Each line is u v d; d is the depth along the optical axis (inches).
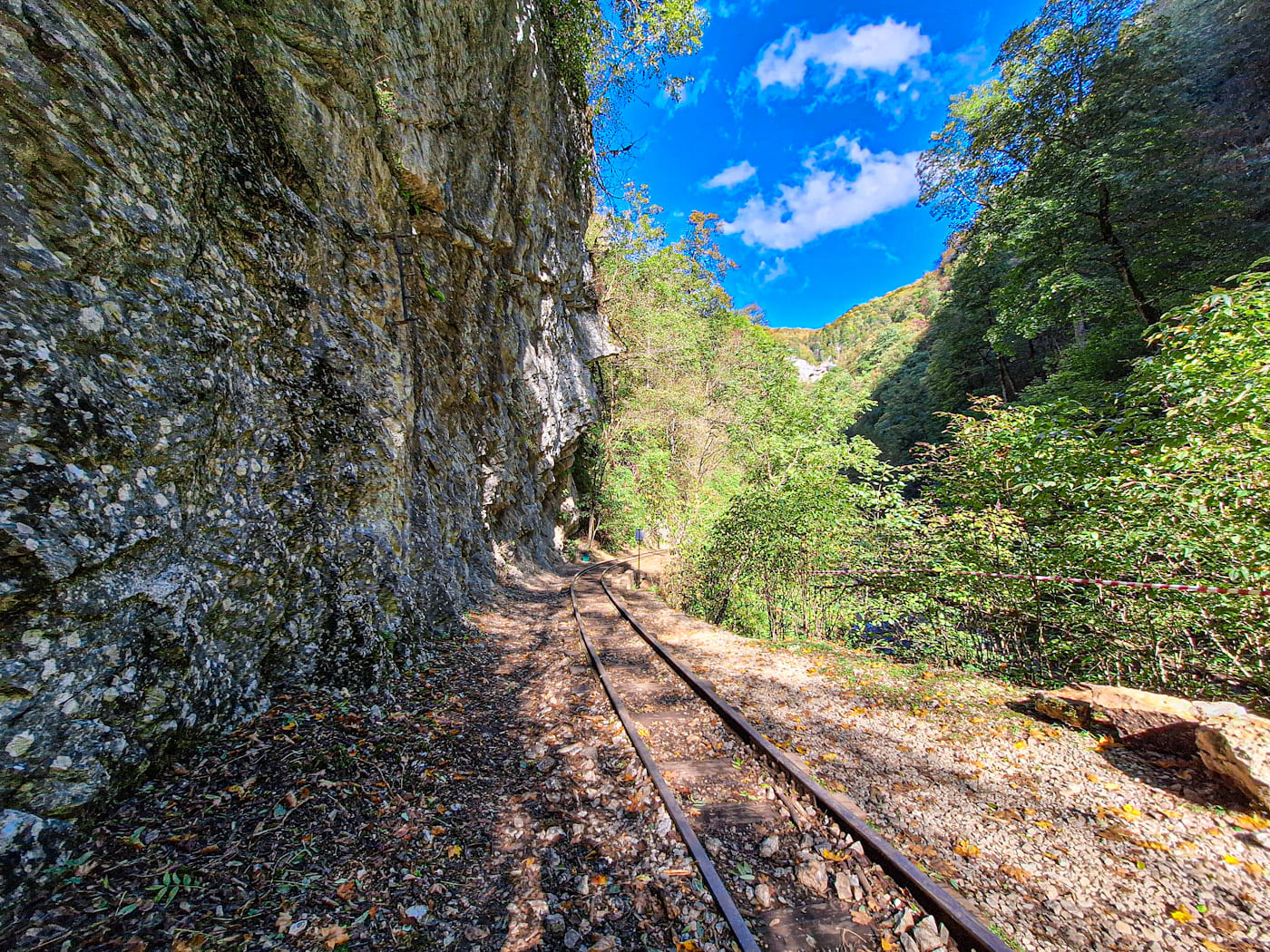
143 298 127.9
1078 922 95.0
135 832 101.2
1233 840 111.0
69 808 95.0
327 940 88.7
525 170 552.4
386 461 240.1
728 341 1433.3
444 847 120.5
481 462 475.5
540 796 145.9
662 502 971.3
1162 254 490.0
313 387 200.1
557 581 636.7
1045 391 634.8
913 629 273.3
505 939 95.3
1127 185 469.7
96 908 85.0
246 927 87.9
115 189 122.8
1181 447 176.4
